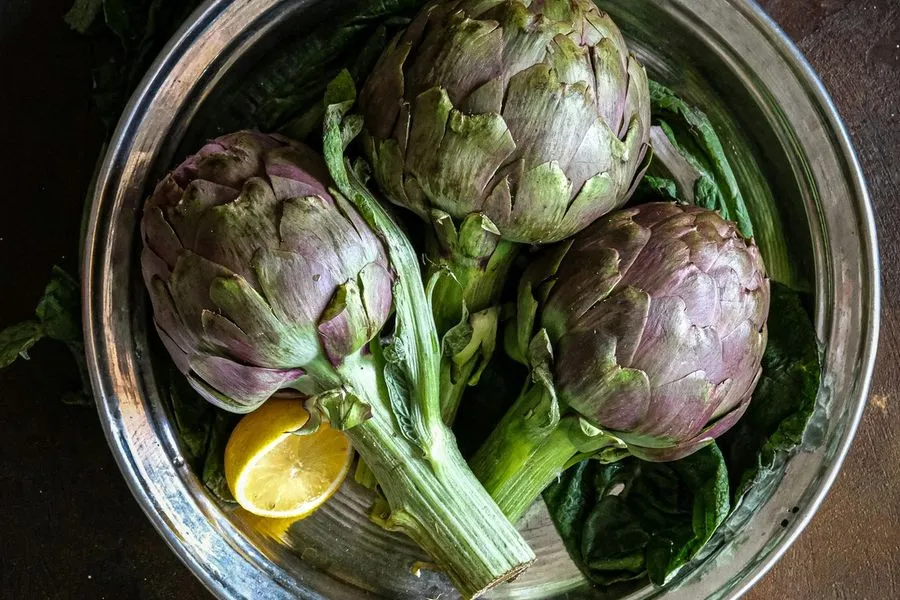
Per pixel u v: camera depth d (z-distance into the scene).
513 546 0.48
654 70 0.56
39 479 0.57
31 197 0.56
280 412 0.50
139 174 0.49
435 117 0.45
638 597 0.54
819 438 0.54
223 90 0.51
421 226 0.52
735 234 0.48
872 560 0.62
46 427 0.57
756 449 0.54
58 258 0.56
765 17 0.53
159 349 0.52
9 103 0.55
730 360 0.47
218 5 0.49
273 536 0.53
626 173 0.47
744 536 0.54
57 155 0.56
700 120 0.55
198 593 0.58
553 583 0.55
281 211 0.44
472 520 0.48
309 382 0.47
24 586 0.57
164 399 0.52
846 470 0.62
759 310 0.48
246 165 0.45
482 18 0.45
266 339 0.45
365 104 0.47
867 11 0.61
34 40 0.55
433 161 0.46
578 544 0.54
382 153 0.47
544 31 0.44
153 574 0.58
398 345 0.46
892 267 0.61
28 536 0.57
